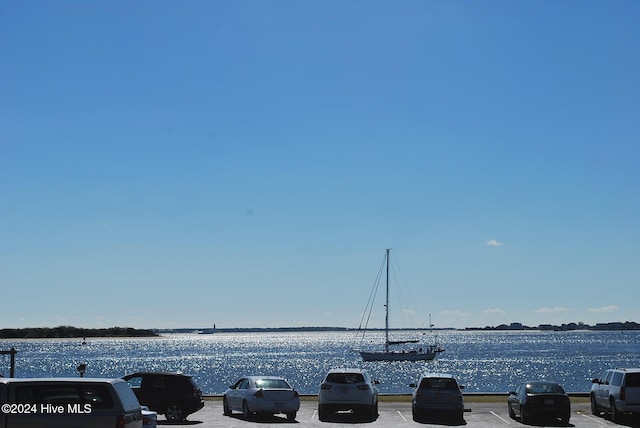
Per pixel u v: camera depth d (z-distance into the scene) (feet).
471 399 127.65
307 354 599.98
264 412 92.58
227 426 86.22
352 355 568.41
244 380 97.81
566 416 90.43
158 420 92.94
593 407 101.35
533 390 92.22
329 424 88.84
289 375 328.70
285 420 93.76
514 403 95.61
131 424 51.72
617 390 90.68
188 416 99.04
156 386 92.27
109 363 459.73
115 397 50.96
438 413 93.76
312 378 306.14
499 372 335.67
